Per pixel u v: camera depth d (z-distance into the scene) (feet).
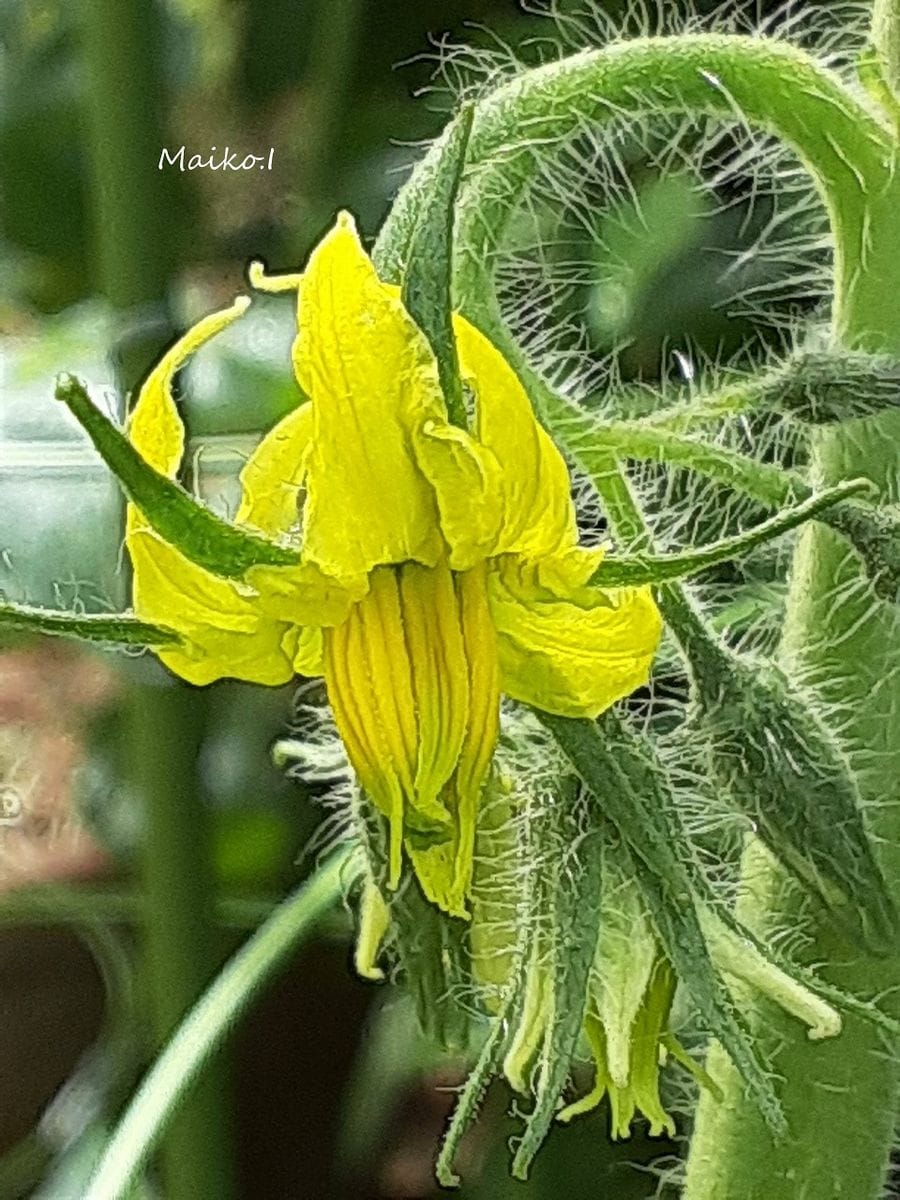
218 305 0.44
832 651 0.23
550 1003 0.21
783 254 0.27
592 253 0.35
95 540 0.33
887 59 0.22
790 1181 0.24
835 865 0.21
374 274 0.17
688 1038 0.28
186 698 0.36
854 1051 0.24
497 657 0.19
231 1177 0.36
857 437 0.23
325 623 0.18
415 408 0.17
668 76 0.21
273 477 0.18
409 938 0.21
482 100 0.21
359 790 0.20
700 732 0.22
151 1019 0.40
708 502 0.25
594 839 0.21
